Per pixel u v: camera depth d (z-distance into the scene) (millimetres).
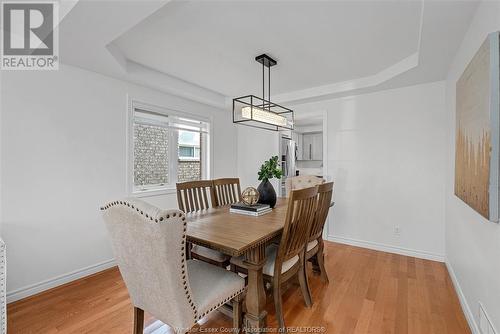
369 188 3410
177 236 1096
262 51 2447
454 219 2340
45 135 2295
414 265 2816
